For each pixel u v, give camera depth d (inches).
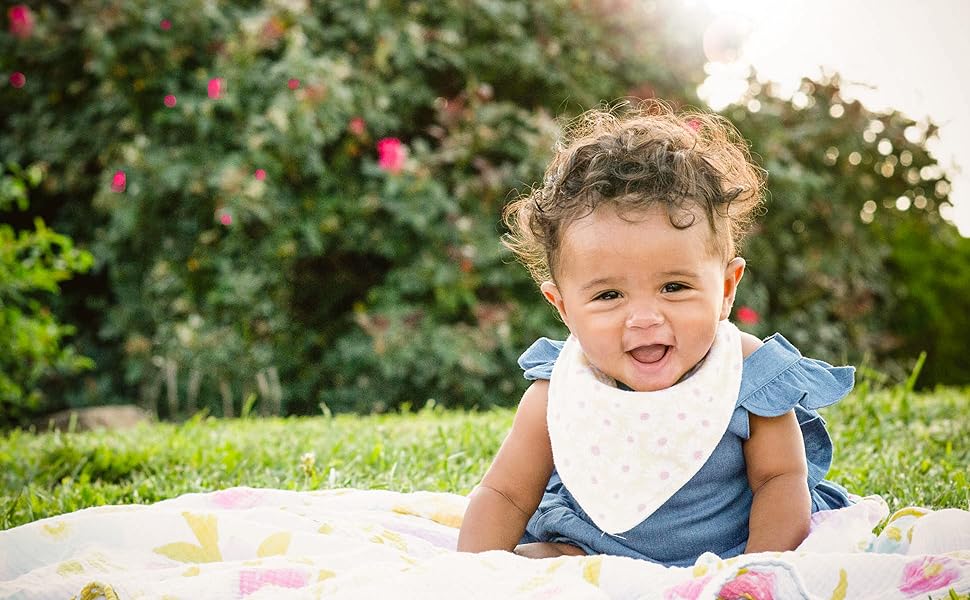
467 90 270.5
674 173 68.3
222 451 141.9
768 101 300.0
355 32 269.4
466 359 243.8
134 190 244.8
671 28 297.7
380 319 249.6
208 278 253.4
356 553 66.4
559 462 74.1
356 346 254.1
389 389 254.7
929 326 321.4
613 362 70.5
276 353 254.5
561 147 79.7
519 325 255.1
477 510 76.5
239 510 77.9
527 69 276.8
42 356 235.3
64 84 270.4
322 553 69.5
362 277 274.5
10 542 69.7
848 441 145.5
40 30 257.9
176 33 255.4
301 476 128.1
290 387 257.4
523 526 77.0
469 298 252.2
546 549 76.0
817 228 297.9
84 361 243.1
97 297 282.2
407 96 269.9
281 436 159.2
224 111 253.9
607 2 290.4
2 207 242.1
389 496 92.4
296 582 60.9
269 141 244.4
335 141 265.0
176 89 253.8
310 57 251.0
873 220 313.0
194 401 248.4
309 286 268.7
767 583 53.4
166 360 246.2
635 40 294.5
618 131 74.9
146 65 255.0
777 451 71.4
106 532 70.6
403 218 248.7
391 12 270.2
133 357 254.7
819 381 74.5
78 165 264.8
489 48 277.9
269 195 246.4
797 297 293.3
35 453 148.8
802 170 293.9
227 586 59.8
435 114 281.6
